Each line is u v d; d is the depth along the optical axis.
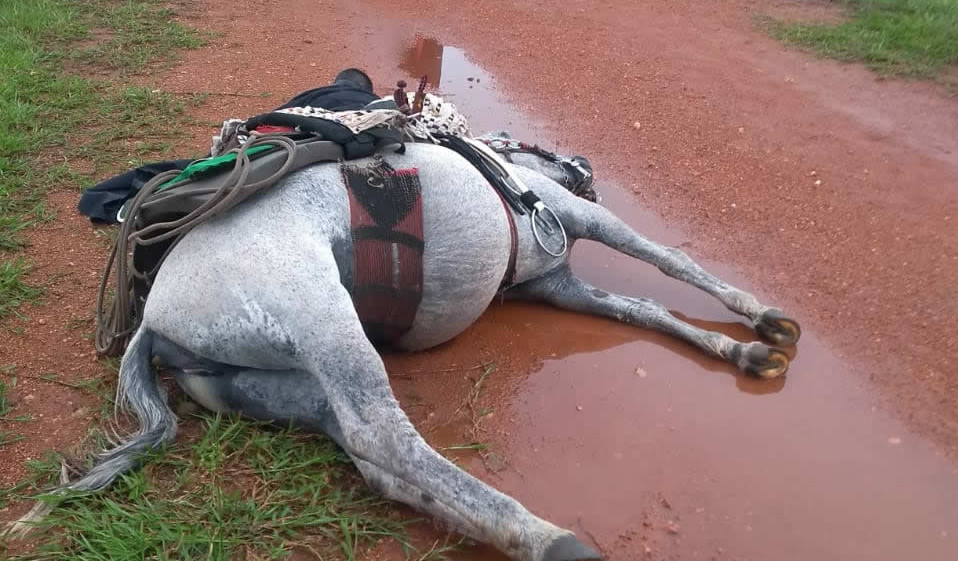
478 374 4.46
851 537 3.53
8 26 9.30
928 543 3.51
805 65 9.56
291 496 3.51
